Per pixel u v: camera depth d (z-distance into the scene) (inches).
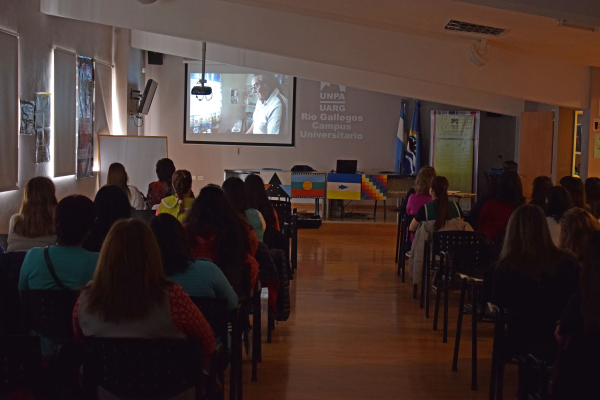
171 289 74.0
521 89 309.6
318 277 248.4
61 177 285.6
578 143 373.4
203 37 292.7
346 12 242.7
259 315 139.6
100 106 347.3
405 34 303.6
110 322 72.1
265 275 134.5
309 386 129.9
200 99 487.2
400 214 279.3
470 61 305.1
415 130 499.5
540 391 85.5
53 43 271.1
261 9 295.3
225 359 98.4
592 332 73.7
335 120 516.7
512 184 185.5
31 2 245.6
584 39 241.0
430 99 418.3
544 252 104.0
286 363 144.7
